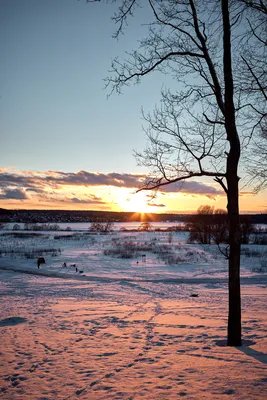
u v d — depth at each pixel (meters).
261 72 7.36
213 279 25.56
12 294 18.31
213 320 11.04
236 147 7.95
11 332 9.56
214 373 5.62
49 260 37.03
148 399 4.64
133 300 16.17
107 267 32.59
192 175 8.18
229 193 8.05
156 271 30.55
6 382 5.73
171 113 8.06
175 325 10.27
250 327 9.82
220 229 48.81
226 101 7.84
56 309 13.48
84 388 5.29
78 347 7.90
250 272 29.95
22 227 138.50
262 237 67.19
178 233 97.19
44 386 5.46
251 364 6.08
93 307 13.98
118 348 7.73
